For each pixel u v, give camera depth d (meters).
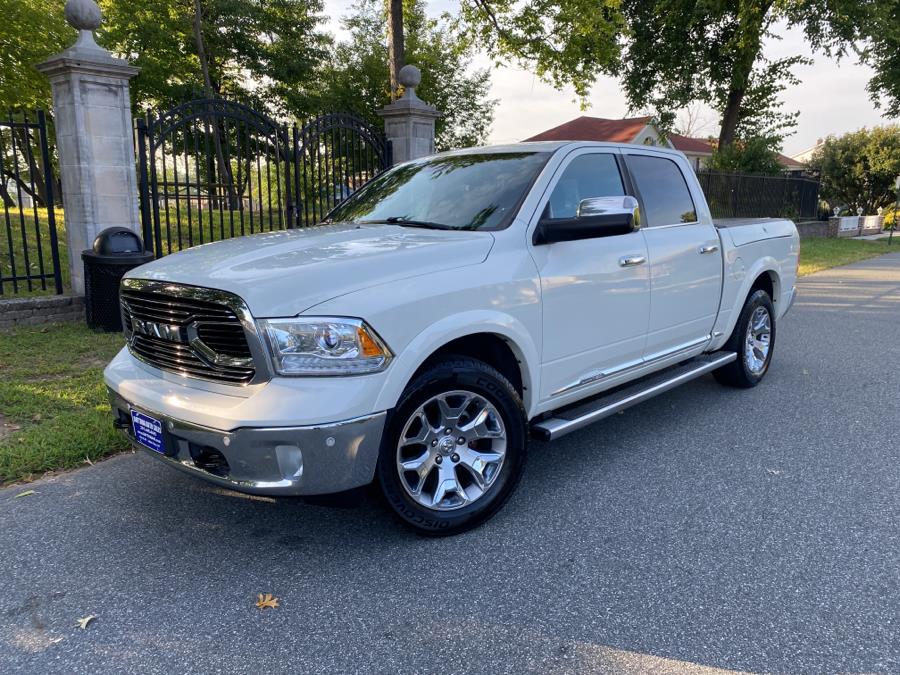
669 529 3.25
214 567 2.90
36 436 4.18
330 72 31.27
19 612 2.57
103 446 4.11
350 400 2.65
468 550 3.05
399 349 2.79
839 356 6.98
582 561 2.95
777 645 2.37
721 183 20.34
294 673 2.24
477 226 3.51
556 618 2.54
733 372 5.54
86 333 6.94
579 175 3.90
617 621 2.52
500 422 3.24
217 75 29.89
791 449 4.32
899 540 3.12
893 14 21.81
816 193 26.84
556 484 3.78
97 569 2.88
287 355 2.62
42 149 7.38
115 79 7.38
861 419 4.93
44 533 3.18
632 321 4.07
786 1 19.75
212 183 8.33
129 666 2.27
